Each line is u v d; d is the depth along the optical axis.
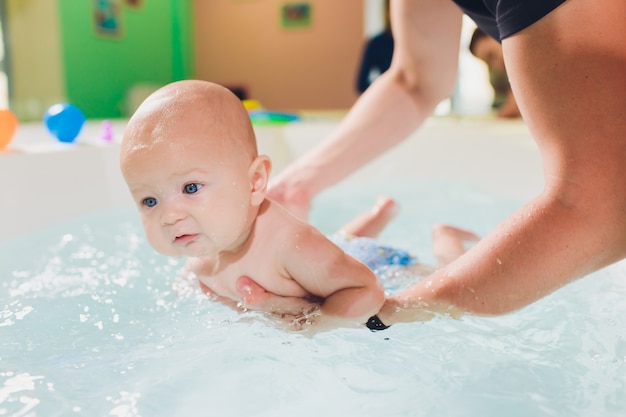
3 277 0.93
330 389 0.59
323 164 1.11
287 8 3.81
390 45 2.79
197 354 0.65
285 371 0.62
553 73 0.58
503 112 1.95
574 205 0.58
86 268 0.98
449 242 1.04
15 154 1.20
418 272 0.93
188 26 3.76
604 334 0.68
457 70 1.11
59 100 2.73
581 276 0.60
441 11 1.01
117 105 3.04
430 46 1.05
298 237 0.79
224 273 0.83
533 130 0.62
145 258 1.04
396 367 0.62
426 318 0.66
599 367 0.61
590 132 0.56
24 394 0.57
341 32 3.76
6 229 1.16
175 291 0.86
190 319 0.75
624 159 0.56
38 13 2.61
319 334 0.69
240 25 3.87
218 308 0.79
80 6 2.79
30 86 2.62
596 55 0.57
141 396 0.57
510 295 0.61
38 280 0.92
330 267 0.77
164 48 3.40
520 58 0.61
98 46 2.91
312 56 3.83
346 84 3.80
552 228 0.58
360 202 1.60
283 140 1.90
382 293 0.75
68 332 0.72
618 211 0.57
